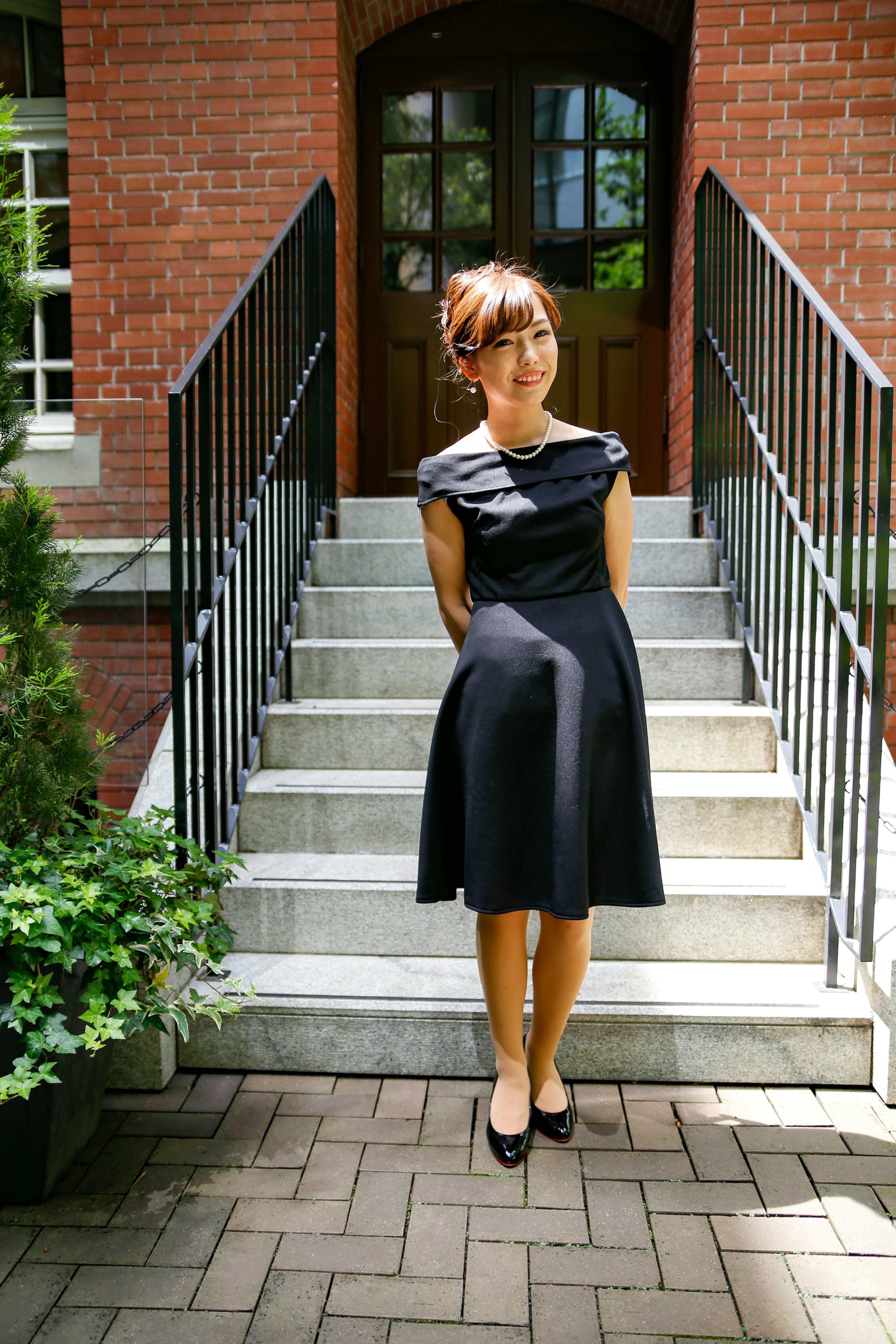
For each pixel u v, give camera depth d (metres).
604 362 4.78
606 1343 1.41
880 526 1.94
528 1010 2.12
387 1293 1.51
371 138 4.74
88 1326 1.45
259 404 2.93
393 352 4.82
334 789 2.64
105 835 2.06
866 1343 1.41
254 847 2.65
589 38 4.65
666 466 4.79
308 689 3.13
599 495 1.71
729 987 2.18
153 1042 2.05
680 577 3.49
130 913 1.76
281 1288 1.52
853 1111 1.99
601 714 1.68
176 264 4.20
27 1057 1.54
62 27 4.51
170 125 4.16
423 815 1.96
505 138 4.72
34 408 3.10
